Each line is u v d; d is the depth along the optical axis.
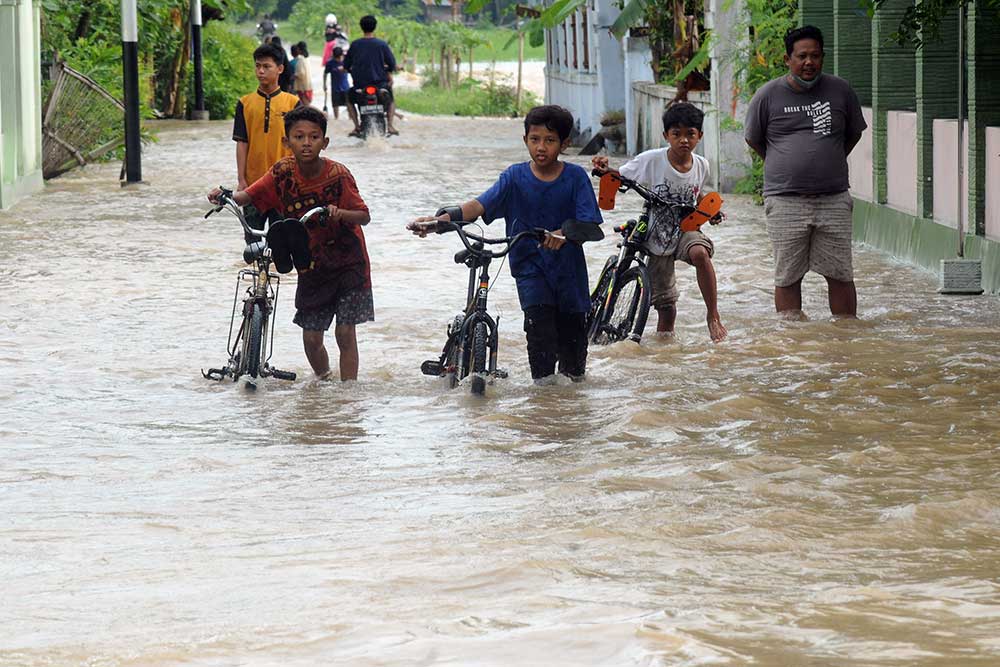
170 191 59.75
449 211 22.94
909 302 31.62
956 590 12.17
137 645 11.06
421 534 14.86
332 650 10.73
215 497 17.08
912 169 38.19
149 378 25.09
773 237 30.05
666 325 28.33
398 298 33.03
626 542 14.15
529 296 23.62
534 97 147.88
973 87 33.53
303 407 22.66
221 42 125.50
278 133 37.84
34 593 12.88
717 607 11.61
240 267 38.22
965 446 18.52
